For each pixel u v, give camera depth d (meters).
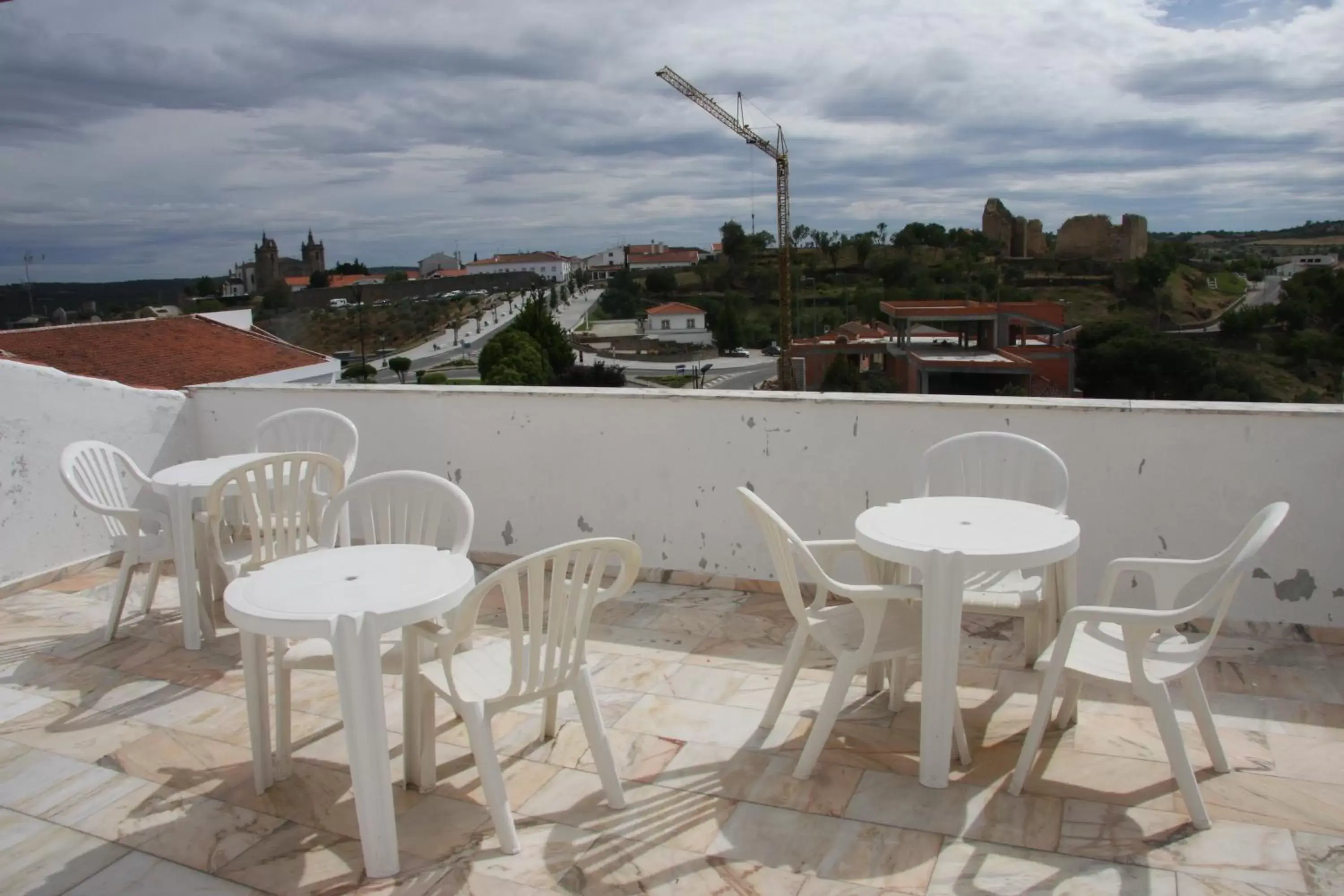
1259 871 1.99
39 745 2.84
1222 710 2.81
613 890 2.01
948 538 2.42
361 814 2.07
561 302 106.75
